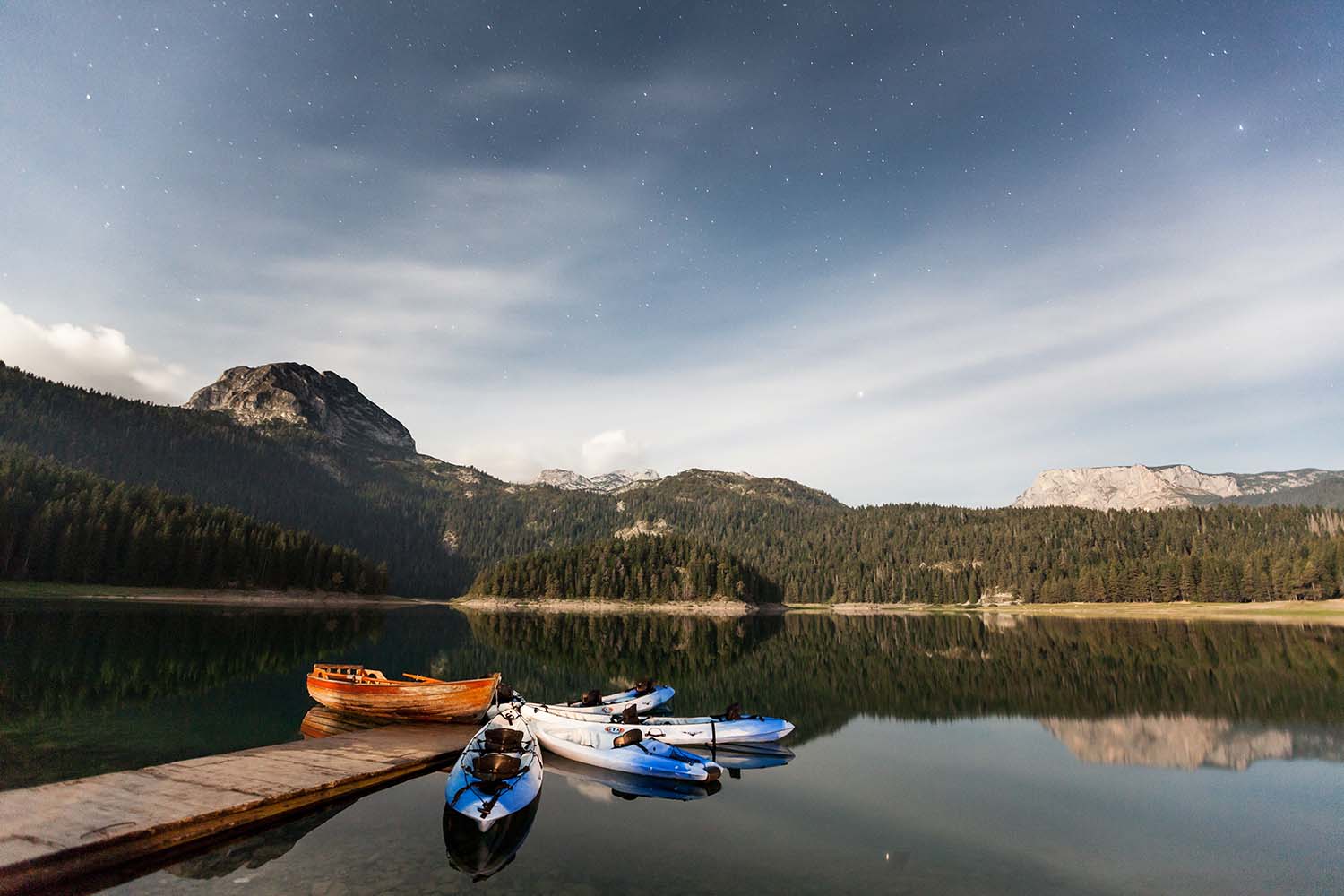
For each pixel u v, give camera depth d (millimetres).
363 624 83125
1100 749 21453
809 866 11523
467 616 124562
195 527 113312
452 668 40688
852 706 29703
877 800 15812
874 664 47750
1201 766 19328
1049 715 27281
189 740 19688
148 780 14234
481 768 14453
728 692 34344
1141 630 87062
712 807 15094
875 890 10555
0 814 11852
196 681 30344
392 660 43188
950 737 23297
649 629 96812
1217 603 140375
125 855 11102
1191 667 44156
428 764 17609
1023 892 10594
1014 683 37188
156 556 104188
